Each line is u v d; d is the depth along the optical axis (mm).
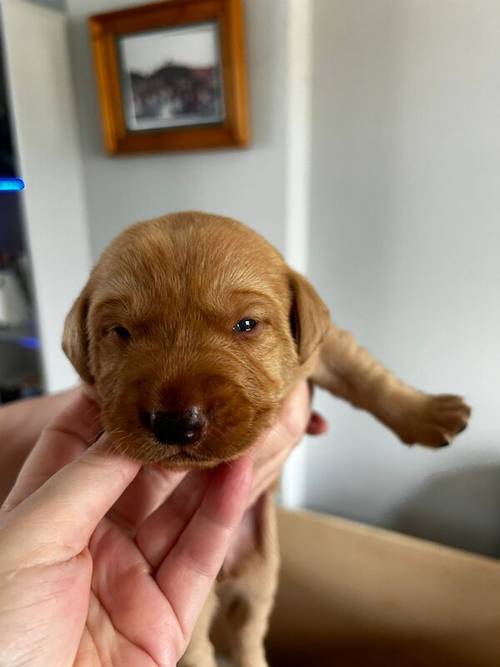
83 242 438
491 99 299
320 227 364
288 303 182
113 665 143
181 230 166
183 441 135
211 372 141
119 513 176
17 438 261
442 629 289
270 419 164
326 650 320
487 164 308
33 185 395
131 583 160
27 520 127
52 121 400
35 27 378
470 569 283
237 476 163
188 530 166
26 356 505
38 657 123
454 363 345
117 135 385
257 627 240
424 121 318
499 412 340
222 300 154
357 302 365
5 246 460
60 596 129
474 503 363
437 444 226
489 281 323
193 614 161
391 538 302
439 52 305
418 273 341
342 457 403
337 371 235
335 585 316
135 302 153
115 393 148
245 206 358
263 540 236
